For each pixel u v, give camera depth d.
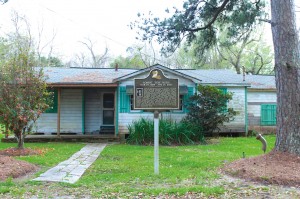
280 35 8.20
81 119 17.34
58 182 6.70
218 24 15.09
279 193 5.82
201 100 15.34
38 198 5.59
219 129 16.47
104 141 15.23
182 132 13.98
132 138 14.48
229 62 37.78
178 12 13.93
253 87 19.23
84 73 18.33
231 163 8.24
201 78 18.42
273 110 19.47
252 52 37.44
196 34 14.74
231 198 5.54
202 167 8.24
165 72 16.03
